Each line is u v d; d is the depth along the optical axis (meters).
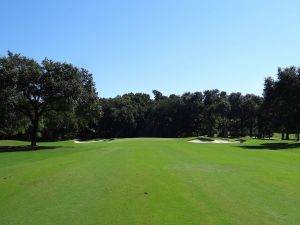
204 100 136.25
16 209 11.51
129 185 15.38
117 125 131.88
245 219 10.16
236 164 23.95
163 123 135.38
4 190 14.63
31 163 24.92
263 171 20.16
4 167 22.73
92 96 52.34
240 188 14.72
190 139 71.62
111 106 132.25
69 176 17.98
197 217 10.38
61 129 110.38
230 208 11.39
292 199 12.67
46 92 49.06
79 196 13.28
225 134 133.25
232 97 134.25
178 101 137.38
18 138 99.69
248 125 129.75
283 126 72.19
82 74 52.97
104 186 15.20
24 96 49.88
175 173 19.00
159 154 31.98
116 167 21.62
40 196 13.38
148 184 15.62
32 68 48.53
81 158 28.23
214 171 19.98
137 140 70.00
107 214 10.78
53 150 41.72
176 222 9.89
